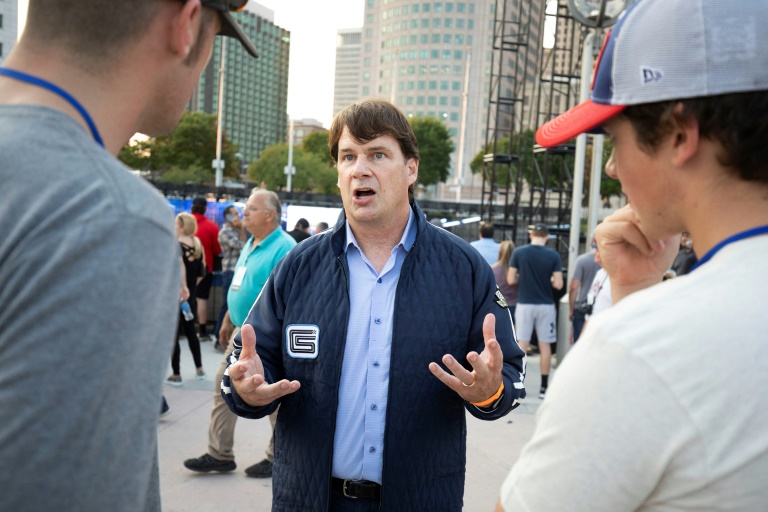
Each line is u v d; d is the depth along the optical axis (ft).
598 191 23.49
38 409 2.17
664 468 2.30
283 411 6.52
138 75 2.91
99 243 2.33
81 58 2.75
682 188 2.77
